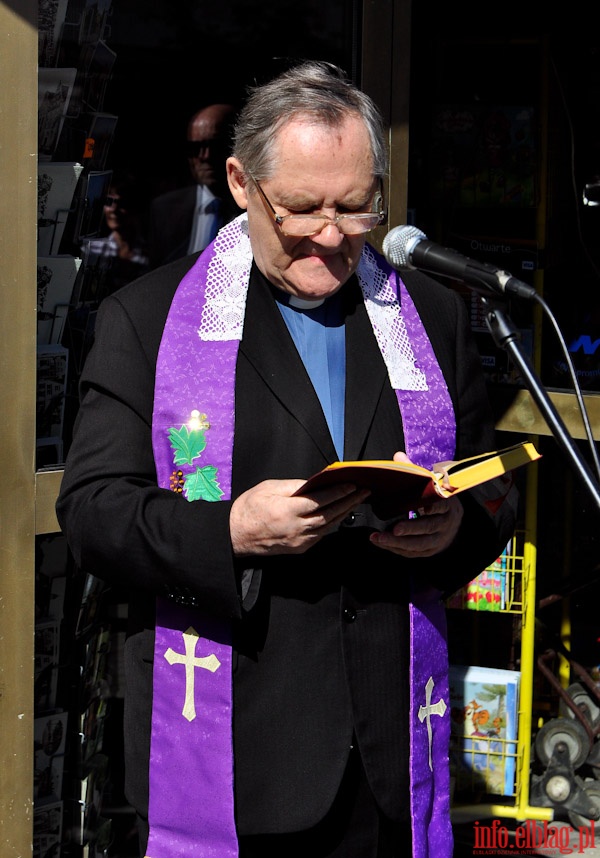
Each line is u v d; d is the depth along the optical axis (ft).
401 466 9.44
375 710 11.27
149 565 10.66
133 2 31.89
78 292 15.74
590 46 20.42
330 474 9.46
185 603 10.83
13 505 13.57
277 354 11.48
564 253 20.86
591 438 10.11
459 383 12.64
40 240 15.02
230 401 11.31
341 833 11.26
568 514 22.57
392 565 11.54
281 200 10.47
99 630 17.16
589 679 21.13
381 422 11.76
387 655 11.41
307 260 10.79
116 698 23.59
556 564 22.79
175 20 32.24
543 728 20.80
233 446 11.25
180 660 11.34
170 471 11.34
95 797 17.29
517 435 20.06
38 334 15.11
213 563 10.39
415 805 11.59
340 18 28.76
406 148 16.75
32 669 13.88
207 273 11.93
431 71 20.43
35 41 13.11
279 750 11.04
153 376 11.51
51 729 15.76
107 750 22.36
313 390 11.41
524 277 20.22
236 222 12.23
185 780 11.34
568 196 20.75
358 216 10.48
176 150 31.86
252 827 11.08
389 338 12.08
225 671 11.10
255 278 11.80
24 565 13.70
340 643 11.14
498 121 20.02
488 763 20.25
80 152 15.81
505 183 20.10
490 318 10.03
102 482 11.17
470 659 21.91
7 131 13.08
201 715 11.23
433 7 20.49
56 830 15.97
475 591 19.95
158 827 11.55
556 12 20.53
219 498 11.18
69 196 14.97
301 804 10.93
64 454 15.89
